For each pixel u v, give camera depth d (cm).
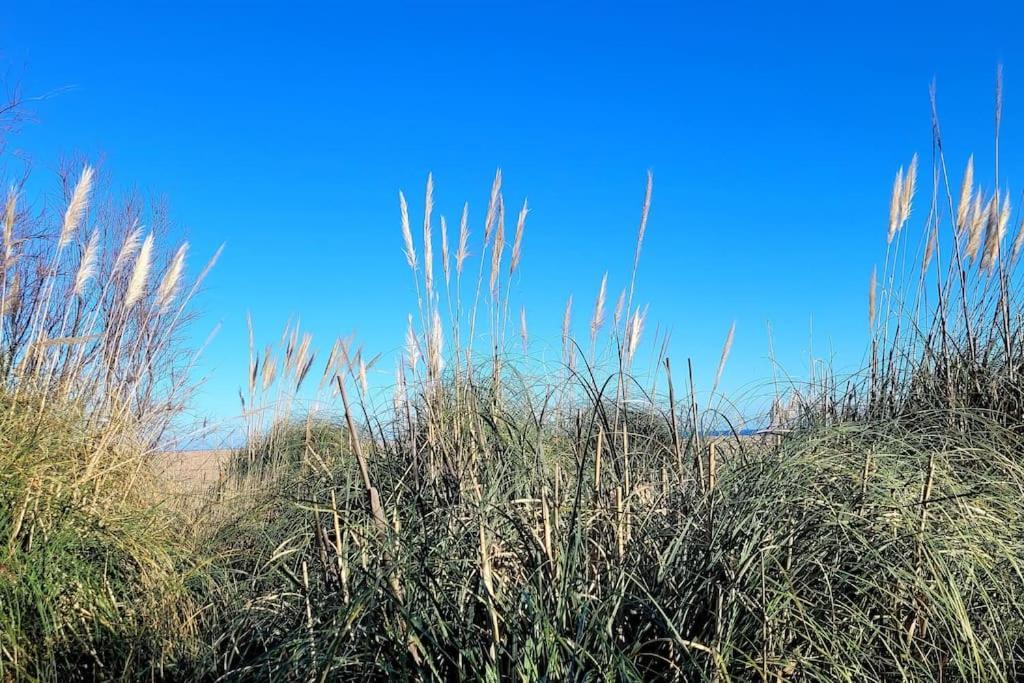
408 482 466
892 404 590
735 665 311
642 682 303
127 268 752
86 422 574
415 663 316
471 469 434
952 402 543
